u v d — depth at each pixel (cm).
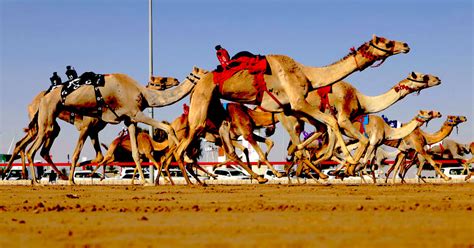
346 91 2486
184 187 2331
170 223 1062
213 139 2925
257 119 2727
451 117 3397
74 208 1365
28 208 1390
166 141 3209
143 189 2203
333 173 3219
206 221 1087
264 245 801
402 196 1680
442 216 1134
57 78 2595
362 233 912
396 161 3488
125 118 2503
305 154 2795
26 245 842
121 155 3684
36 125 2858
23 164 2916
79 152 2773
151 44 3281
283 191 1962
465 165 3728
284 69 2189
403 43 2181
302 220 1084
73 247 815
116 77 2505
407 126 3058
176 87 2509
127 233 945
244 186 2430
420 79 2522
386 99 2541
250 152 4284
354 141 3359
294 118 2572
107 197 1758
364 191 1928
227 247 794
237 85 2203
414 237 863
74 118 2795
